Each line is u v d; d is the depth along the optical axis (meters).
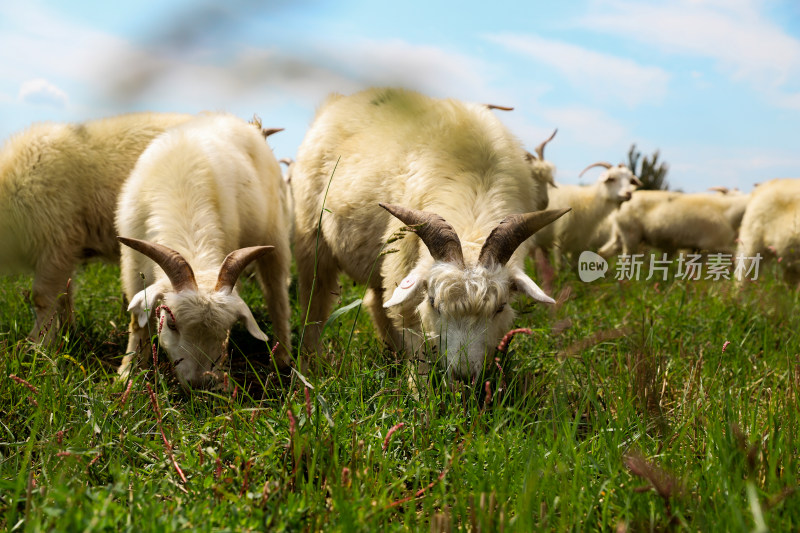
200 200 4.75
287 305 5.68
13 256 5.36
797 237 8.80
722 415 3.22
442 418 3.08
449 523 2.27
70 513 1.98
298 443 2.60
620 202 12.02
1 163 5.26
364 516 2.25
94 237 5.68
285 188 6.83
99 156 5.61
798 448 2.81
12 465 2.85
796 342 4.79
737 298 6.41
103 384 3.66
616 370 4.09
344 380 3.47
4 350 3.86
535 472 2.47
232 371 4.56
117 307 5.89
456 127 4.45
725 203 13.90
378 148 4.71
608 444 2.91
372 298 5.16
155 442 2.94
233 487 2.50
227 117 5.82
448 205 4.12
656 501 2.42
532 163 10.13
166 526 2.11
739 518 2.04
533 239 4.52
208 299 4.03
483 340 3.56
